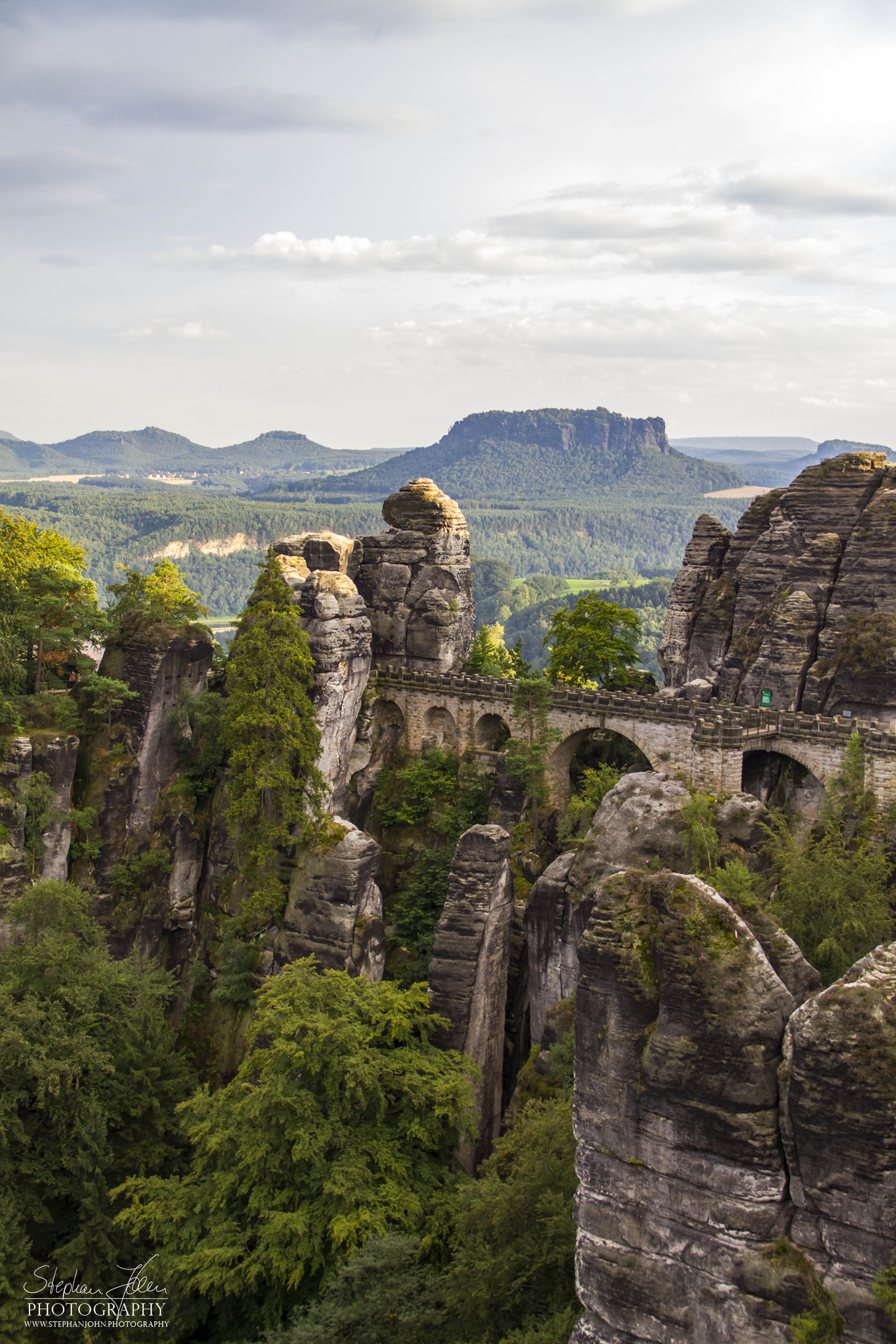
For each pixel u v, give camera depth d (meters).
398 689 91.38
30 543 96.31
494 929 67.31
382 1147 52.81
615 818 64.44
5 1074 59.56
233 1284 48.69
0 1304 54.16
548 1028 63.88
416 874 82.12
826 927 52.97
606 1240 33.47
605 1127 33.53
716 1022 31.16
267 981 59.16
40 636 88.00
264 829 78.31
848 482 82.75
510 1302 41.66
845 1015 29.39
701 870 58.16
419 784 86.50
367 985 60.53
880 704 72.00
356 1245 47.88
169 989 78.75
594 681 98.75
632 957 33.00
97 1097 62.91
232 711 78.94
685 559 96.94
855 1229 29.27
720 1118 31.03
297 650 77.81
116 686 84.19
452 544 98.31
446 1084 55.50
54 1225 61.06
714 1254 31.38
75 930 72.62
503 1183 47.88
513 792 81.62
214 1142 52.88
